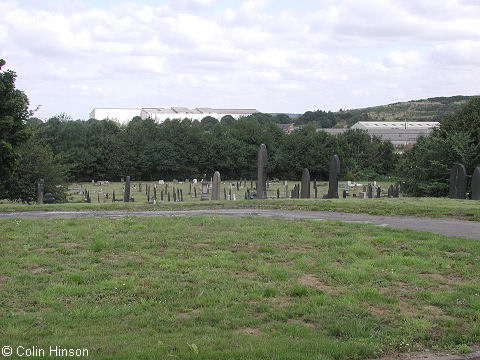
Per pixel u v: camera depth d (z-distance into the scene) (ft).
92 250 34.63
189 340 19.79
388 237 39.04
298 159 265.13
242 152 271.69
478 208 56.24
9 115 81.25
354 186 208.54
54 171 124.98
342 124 569.64
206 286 26.84
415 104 619.26
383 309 24.22
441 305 24.82
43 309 23.49
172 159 265.54
